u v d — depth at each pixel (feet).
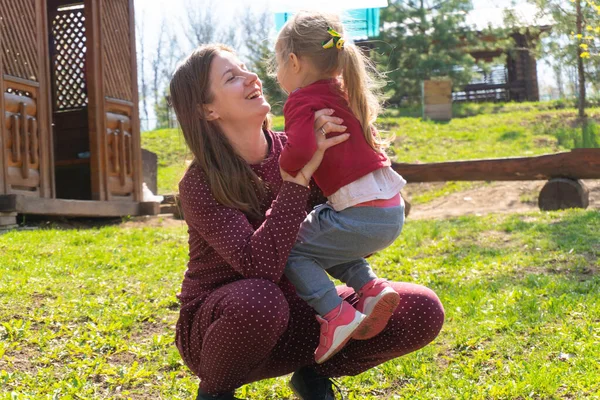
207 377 9.57
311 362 10.42
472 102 105.19
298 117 9.30
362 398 13.03
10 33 32.86
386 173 9.86
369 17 36.73
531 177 38.34
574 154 37.47
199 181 9.55
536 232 29.71
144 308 19.52
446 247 28.14
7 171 32.60
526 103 91.81
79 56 41.86
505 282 21.76
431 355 15.21
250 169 9.81
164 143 78.69
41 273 23.03
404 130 73.72
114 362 15.56
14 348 15.80
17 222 35.50
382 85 10.02
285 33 9.93
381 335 9.80
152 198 44.37
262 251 9.09
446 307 18.80
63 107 42.47
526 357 14.98
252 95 9.81
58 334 16.96
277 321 9.06
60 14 42.09
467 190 50.65
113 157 40.63
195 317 9.65
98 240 30.48
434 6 100.58
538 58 75.97
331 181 9.62
